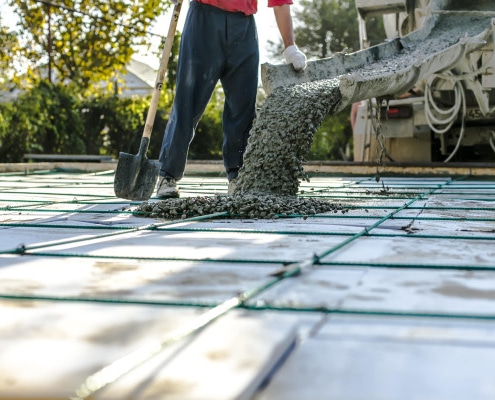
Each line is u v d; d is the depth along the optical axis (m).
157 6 16.59
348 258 1.97
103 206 3.70
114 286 1.61
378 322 1.27
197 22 3.99
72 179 6.87
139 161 3.44
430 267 1.82
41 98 13.52
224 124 4.20
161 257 1.99
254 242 2.32
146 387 0.95
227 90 4.14
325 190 4.86
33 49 16.67
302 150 3.62
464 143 8.15
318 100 3.76
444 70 4.60
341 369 1.01
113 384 0.96
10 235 2.52
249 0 4.05
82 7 16.50
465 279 1.67
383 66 4.48
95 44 16.75
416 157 8.27
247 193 3.51
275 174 3.56
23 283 1.65
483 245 2.24
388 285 1.60
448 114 7.61
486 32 5.07
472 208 3.47
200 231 2.62
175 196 4.13
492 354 1.08
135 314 1.35
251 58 4.09
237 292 1.55
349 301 1.43
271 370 1.01
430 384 0.95
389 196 4.38
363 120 8.44
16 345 1.15
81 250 2.14
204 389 0.94
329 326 1.24
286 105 3.71
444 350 1.10
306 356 1.07
